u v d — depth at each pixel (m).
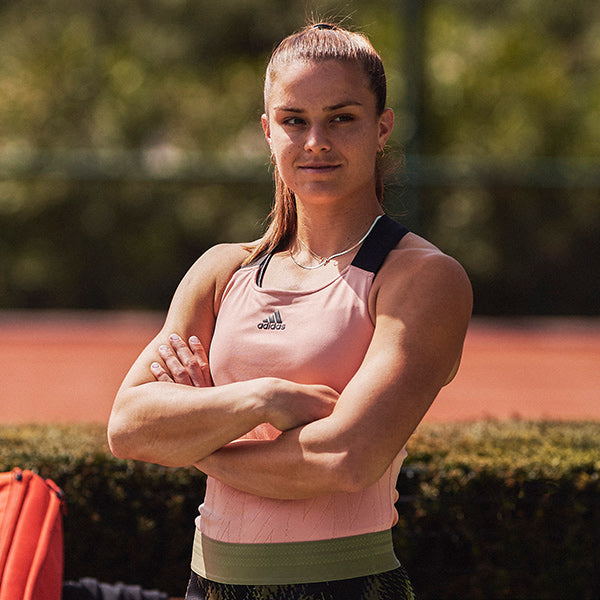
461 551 8.66
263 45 49.28
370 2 45.25
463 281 4.73
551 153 45.28
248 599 4.59
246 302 4.95
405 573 4.87
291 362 4.69
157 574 8.91
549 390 25.00
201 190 43.75
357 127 4.80
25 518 6.52
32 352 30.03
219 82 48.91
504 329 35.47
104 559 8.88
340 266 4.86
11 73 47.97
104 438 9.70
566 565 8.59
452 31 47.19
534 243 42.94
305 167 4.82
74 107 47.62
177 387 4.88
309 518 4.59
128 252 44.25
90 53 47.94
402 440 4.51
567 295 43.12
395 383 4.50
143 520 8.85
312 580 4.54
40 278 43.97
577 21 47.84
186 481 8.84
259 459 4.59
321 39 4.83
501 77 46.16
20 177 42.84
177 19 49.00
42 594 6.34
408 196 33.53
